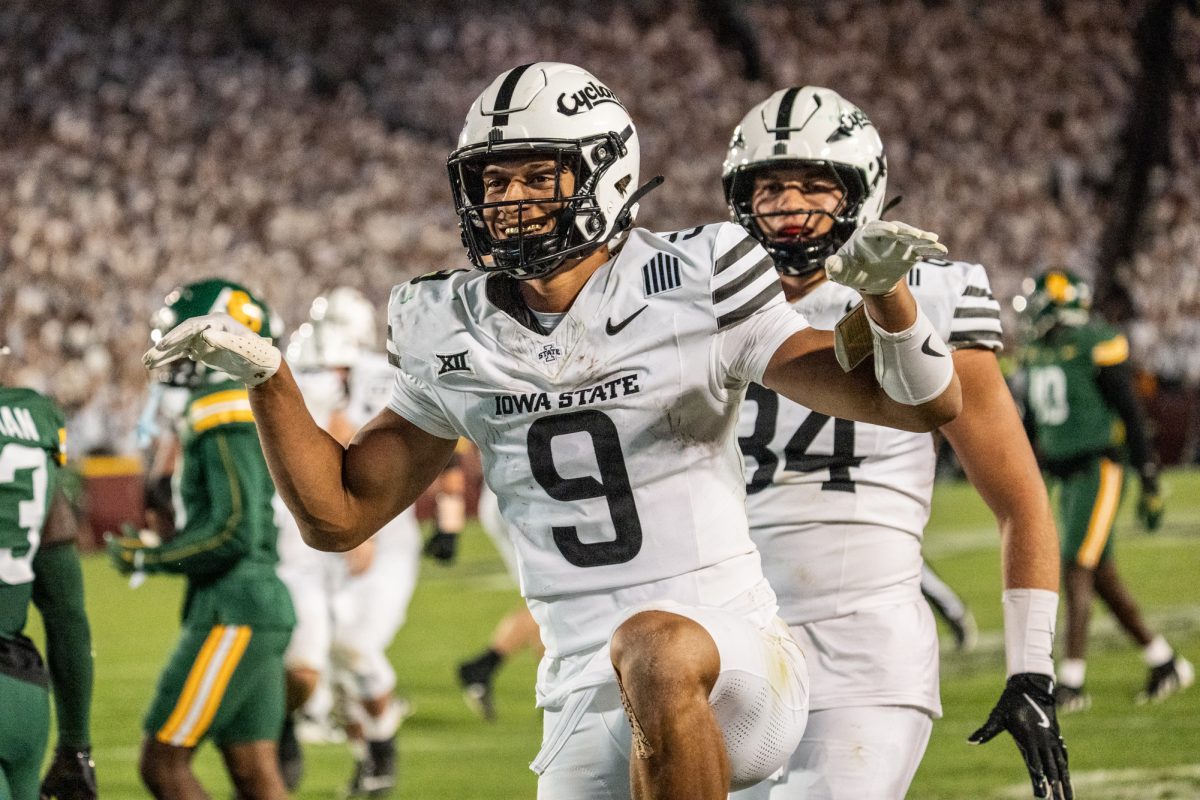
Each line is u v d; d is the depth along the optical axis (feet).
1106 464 44.50
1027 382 46.85
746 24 168.86
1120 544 76.95
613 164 16.34
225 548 27.71
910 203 153.48
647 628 14.83
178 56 156.46
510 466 16.47
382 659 37.32
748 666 15.24
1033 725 18.15
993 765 35.88
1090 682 46.21
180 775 27.84
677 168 155.53
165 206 137.18
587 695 16.15
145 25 156.97
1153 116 158.30
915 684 19.86
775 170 21.09
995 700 43.01
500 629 44.55
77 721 21.58
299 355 40.11
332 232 138.51
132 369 114.52
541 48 166.81
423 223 143.23
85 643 21.39
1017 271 150.10
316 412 37.78
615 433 15.92
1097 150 162.91
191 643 28.02
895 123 163.12
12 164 137.80
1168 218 152.97
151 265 127.13
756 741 15.76
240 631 27.99
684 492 16.06
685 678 14.49
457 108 163.22
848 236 21.15
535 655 56.65
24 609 19.81
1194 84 157.79
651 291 15.93
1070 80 166.71
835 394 15.03
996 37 167.63
